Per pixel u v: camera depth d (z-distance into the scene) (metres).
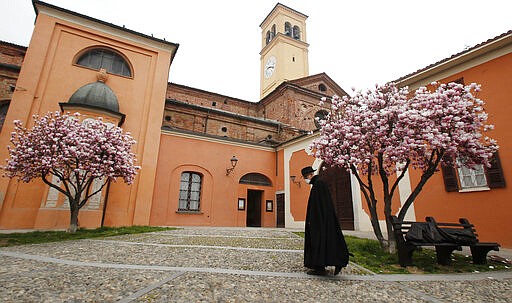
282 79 28.88
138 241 6.82
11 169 8.06
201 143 15.80
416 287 3.35
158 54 15.52
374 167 6.95
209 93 25.27
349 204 12.41
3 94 13.09
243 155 17.02
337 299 2.81
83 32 13.95
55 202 10.68
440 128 5.12
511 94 7.37
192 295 2.78
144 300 2.58
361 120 6.08
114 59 14.65
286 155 17.05
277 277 3.56
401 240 4.64
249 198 18.64
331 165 6.61
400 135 5.40
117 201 12.16
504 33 7.45
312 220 3.87
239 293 2.89
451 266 4.54
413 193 5.82
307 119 23.94
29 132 8.38
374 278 3.69
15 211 10.34
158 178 13.89
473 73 8.30
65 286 2.93
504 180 7.08
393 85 6.33
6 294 2.61
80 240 7.02
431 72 9.20
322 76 27.14
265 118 26.11
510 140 7.18
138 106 14.17
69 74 13.02
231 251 5.45
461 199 7.87
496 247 4.54
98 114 12.00
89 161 8.63
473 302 2.87
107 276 3.38
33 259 4.40
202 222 14.62
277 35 30.86
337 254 3.61
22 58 17.89
